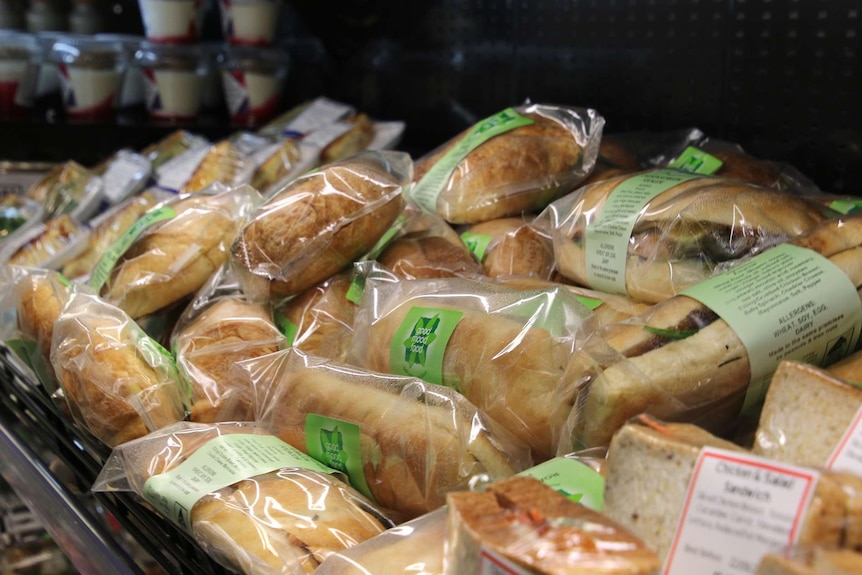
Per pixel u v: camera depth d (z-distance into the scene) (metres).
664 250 0.90
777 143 1.29
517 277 1.01
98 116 2.10
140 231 1.23
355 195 1.09
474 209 1.21
